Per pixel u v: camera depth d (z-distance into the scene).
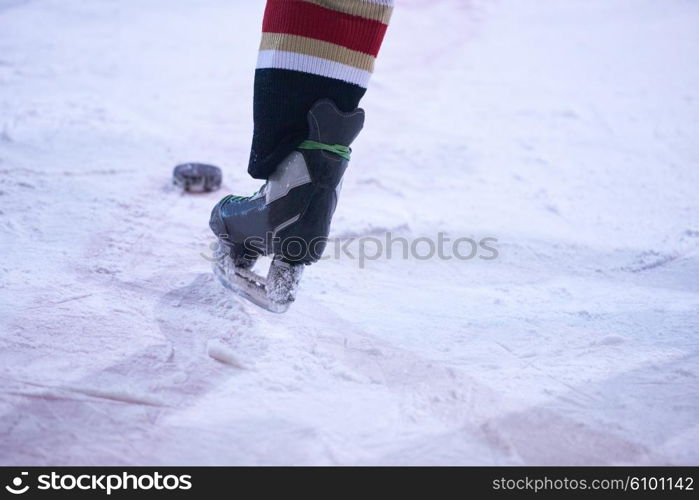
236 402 2.42
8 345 2.63
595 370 2.74
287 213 2.62
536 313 3.23
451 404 2.48
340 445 2.24
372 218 4.27
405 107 7.02
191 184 4.45
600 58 9.59
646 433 2.37
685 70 9.02
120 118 5.86
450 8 12.31
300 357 2.71
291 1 2.43
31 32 8.88
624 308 3.31
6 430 2.22
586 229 4.38
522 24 11.60
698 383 2.67
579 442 2.32
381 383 2.59
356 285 3.42
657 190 5.14
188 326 2.87
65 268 3.29
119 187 4.43
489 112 7.01
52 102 6.11
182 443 2.21
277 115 2.54
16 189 4.21
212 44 9.07
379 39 2.53
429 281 3.54
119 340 2.73
